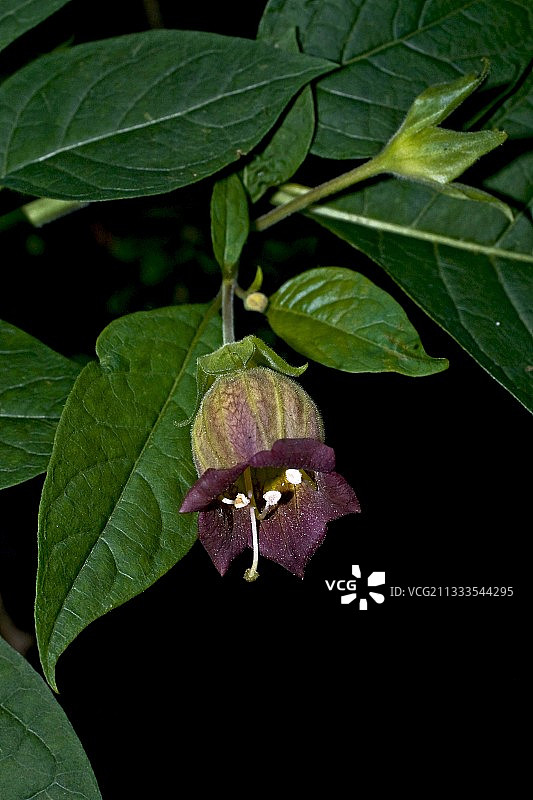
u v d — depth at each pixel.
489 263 0.33
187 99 0.30
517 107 0.33
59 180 0.30
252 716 0.47
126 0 0.37
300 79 0.30
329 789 0.49
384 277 0.40
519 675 0.49
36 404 0.30
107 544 0.28
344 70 0.32
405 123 0.31
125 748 0.45
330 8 0.32
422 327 0.41
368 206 0.33
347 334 0.31
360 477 0.44
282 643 0.46
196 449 0.29
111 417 0.29
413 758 0.50
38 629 0.27
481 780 0.51
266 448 0.28
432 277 0.33
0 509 0.38
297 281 0.31
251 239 0.40
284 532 0.29
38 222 0.33
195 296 0.41
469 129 0.33
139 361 0.30
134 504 0.28
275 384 0.29
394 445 0.44
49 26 0.33
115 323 0.30
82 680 0.44
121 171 0.30
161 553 0.28
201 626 0.45
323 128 0.32
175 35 0.30
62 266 0.40
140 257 0.40
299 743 0.49
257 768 0.47
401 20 0.32
